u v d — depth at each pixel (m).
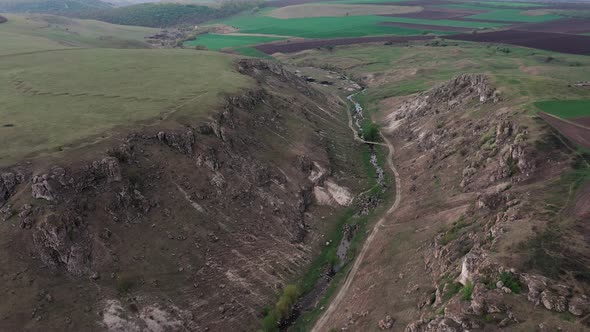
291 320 69.44
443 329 48.25
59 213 65.44
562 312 44.81
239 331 65.94
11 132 79.62
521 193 66.94
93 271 64.38
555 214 58.31
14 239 62.88
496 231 58.16
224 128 96.25
